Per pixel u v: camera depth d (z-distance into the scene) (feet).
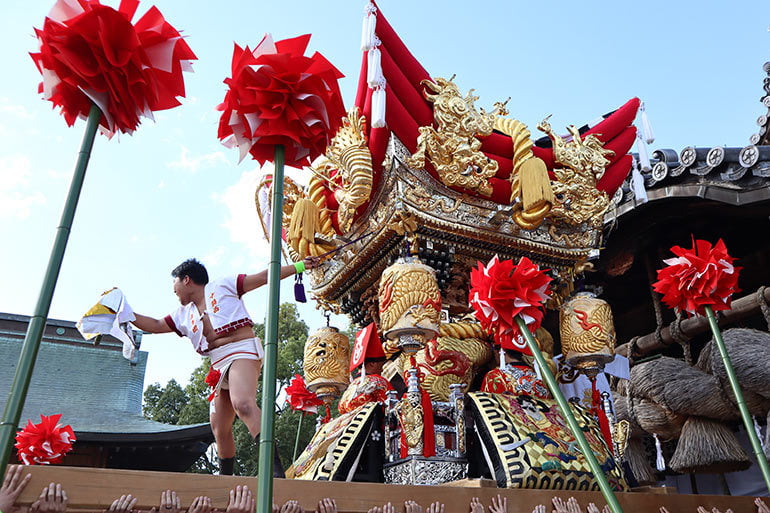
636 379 21.89
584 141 17.17
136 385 60.29
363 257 16.24
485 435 12.90
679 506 12.74
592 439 13.92
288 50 8.68
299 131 8.50
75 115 7.71
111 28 7.22
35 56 7.35
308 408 17.52
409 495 10.11
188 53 7.99
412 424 12.57
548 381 9.18
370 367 16.07
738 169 20.11
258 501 6.37
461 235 15.20
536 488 12.01
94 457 46.37
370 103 14.83
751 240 23.75
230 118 8.57
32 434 16.61
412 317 12.98
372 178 14.49
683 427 21.70
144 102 7.62
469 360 14.94
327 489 9.48
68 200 6.53
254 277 12.88
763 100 24.23
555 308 17.40
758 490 24.89
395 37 14.40
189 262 13.24
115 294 11.80
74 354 60.75
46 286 6.09
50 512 7.63
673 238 24.09
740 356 19.35
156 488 8.34
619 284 26.99
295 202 17.07
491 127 15.14
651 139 18.15
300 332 76.38
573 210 16.38
